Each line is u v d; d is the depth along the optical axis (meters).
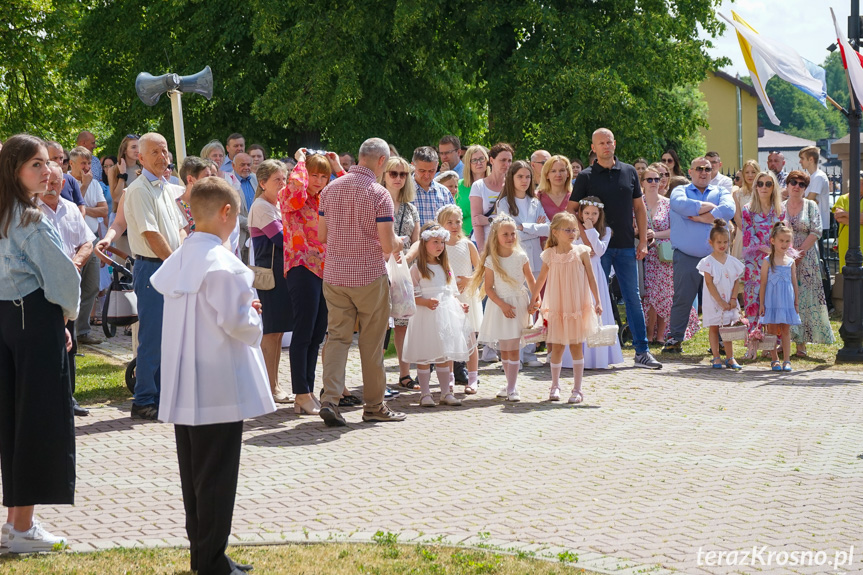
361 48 21.03
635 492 5.47
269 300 7.65
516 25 20.95
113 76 25.78
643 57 20.45
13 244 4.43
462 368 8.69
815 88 9.95
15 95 29.55
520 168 9.45
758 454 6.32
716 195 10.32
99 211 11.46
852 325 10.05
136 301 7.88
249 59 23.25
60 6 28.30
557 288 7.97
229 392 3.98
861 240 12.41
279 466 6.04
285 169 7.75
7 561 4.30
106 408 7.68
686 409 7.71
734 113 53.19
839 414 7.54
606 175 9.52
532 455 6.29
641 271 11.16
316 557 4.34
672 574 4.19
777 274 9.53
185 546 4.55
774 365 9.52
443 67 23.80
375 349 7.19
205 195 4.05
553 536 4.71
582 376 8.77
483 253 8.05
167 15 23.81
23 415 4.43
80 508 5.20
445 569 4.17
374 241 7.04
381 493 5.45
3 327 4.45
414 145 24.17
